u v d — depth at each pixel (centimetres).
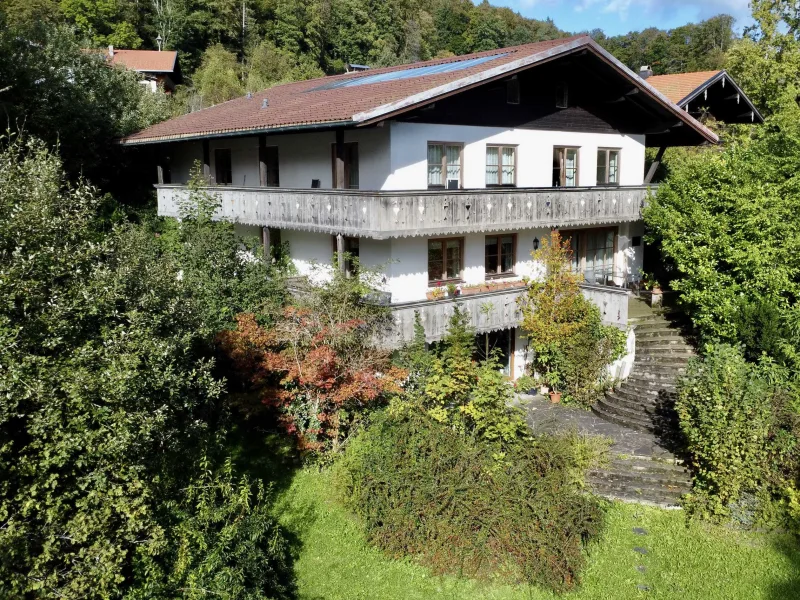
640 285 2383
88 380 747
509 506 1167
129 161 2972
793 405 1356
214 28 5966
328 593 1098
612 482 1409
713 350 1550
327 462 1445
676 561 1189
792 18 3059
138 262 959
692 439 1334
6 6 4169
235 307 1648
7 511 729
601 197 2078
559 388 1877
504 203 1798
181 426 984
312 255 2084
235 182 2481
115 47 5675
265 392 1452
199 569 905
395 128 1708
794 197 1764
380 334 1563
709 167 1938
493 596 1103
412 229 1602
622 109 2283
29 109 2547
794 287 1673
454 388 1330
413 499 1202
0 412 705
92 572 773
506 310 1848
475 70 1795
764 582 1128
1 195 806
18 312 760
